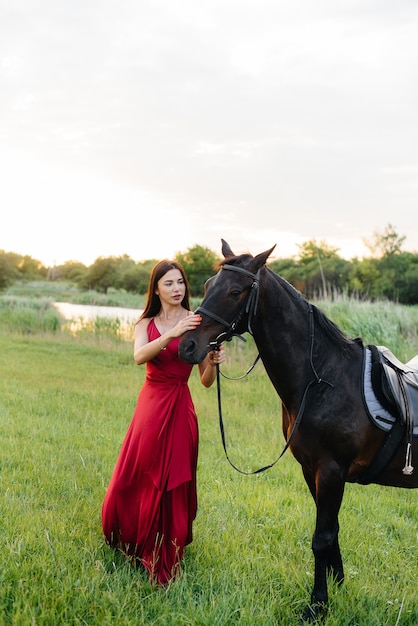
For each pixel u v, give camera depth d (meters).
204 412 8.20
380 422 3.06
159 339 3.24
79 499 4.41
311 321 3.18
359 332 12.12
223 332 2.96
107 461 5.53
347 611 3.07
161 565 3.29
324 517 3.08
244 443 6.69
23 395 8.62
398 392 3.11
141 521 3.36
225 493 4.77
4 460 5.32
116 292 73.38
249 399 9.37
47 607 2.76
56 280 86.56
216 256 47.53
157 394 3.43
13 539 3.47
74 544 3.50
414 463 3.13
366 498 5.09
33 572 3.06
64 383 10.01
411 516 4.90
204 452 6.20
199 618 2.81
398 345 11.92
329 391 3.10
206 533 3.88
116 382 10.36
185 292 3.57
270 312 3.09
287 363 3.14
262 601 3.02
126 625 2.68
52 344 15.91
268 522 4.20
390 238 52.50
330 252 60.34
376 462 3.17
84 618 2.75
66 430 6.65
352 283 52.62
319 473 3.11
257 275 3.01
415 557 3.93
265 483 5.23
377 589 3.34
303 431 3.12
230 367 11.98
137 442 3.38
